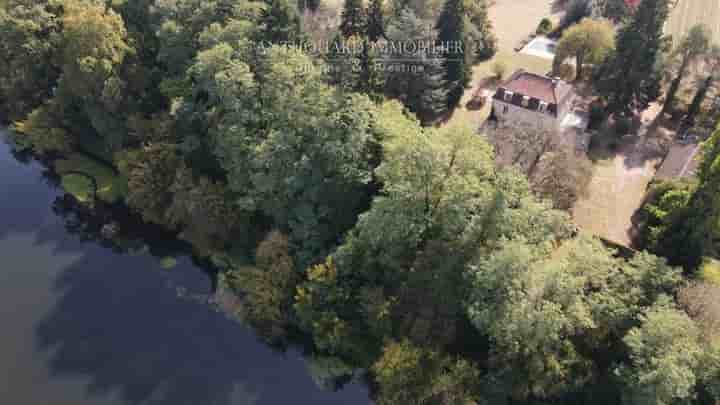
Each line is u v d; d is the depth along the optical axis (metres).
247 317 61.16
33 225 73.75
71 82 77.00
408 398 48.38
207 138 68.06
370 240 52.44
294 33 75.94
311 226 59.12
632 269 48.00
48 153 86.56
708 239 54.06
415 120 66.38
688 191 58.38
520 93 79.12
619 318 46.16
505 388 47.19
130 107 75.38
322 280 54.22
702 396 43.91
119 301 63.34
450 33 84.38
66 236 72.12
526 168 64.56
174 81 74.44
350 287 55.72
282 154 59.81
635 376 43.16
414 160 51.88
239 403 53.75
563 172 61.50
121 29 80.25
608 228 64.50
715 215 51.34
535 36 112.62
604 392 45.97
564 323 45.41
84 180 80.44
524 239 47.44
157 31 77.44
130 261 68.62
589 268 48.78
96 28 75.69
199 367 56.72
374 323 52.38
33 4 85.75
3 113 94.25
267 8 74.38
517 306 44.94
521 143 65.31
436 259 50.38
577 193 62.91
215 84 65.25
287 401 53.97
